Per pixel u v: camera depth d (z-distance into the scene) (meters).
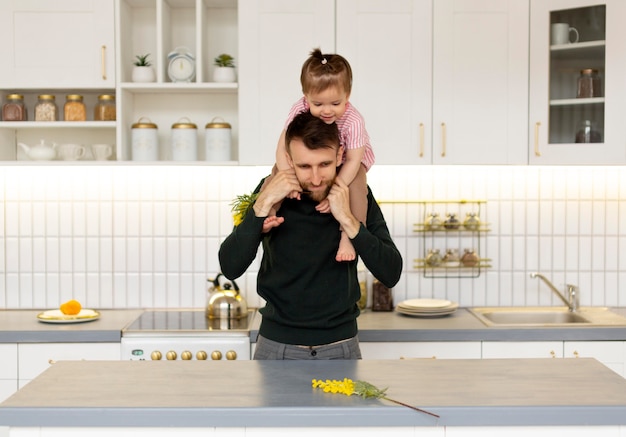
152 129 3.61
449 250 3.90
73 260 3.90
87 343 3.34
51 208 3.89
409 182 3.91
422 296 3.94
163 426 1.83
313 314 2.44
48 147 3.61
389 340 3.32
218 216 3.89
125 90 3.64
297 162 2.27
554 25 3.50
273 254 2.45
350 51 3.51
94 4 3.53
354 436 1.85
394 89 3.52
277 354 2.46
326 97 2.36
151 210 3.89
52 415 1.82
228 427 1.85
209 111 3.87
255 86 3.52
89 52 3.54
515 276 3.94
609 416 1.83
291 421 1.82
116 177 3.88
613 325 3.39
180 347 3.32
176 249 3.90
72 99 3.63
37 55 3.53
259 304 3.91
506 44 3.52
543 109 3.51
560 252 3.94
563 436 1.86
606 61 3.46
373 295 3.81
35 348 3.33
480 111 3.52
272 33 3.51
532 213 3.93
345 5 3.50
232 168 3.88
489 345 3.35
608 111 3.46
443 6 3.51
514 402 1.87
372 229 2.55
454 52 3.52
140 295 3.91
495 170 3.92
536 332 3.35
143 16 3.81
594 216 3.93
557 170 3.93
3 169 3.88
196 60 3.60
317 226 2.42
